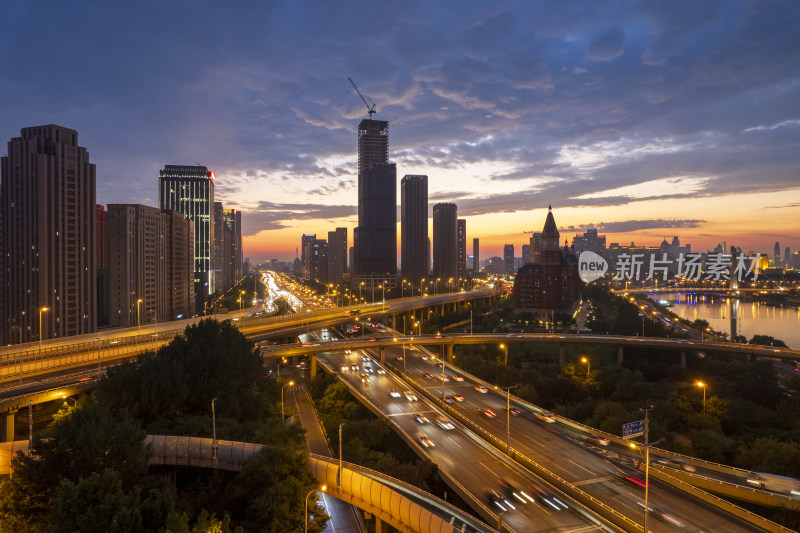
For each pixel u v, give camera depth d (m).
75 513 51.44
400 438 109.06
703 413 125.50
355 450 91.25
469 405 121.12
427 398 127.88
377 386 139.25
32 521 59.09
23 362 117.19
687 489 75.81
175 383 96.75
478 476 81.31
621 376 159.50
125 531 50.25
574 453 90.56
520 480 79.94
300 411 131.62
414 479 79.00
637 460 85.94
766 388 149.62
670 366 186.25
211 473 76.88
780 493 74.19
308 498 65.94
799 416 121.31
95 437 62.09
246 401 109.00
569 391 147.50
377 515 64.56
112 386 92.69
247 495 65.69
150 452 69.25
